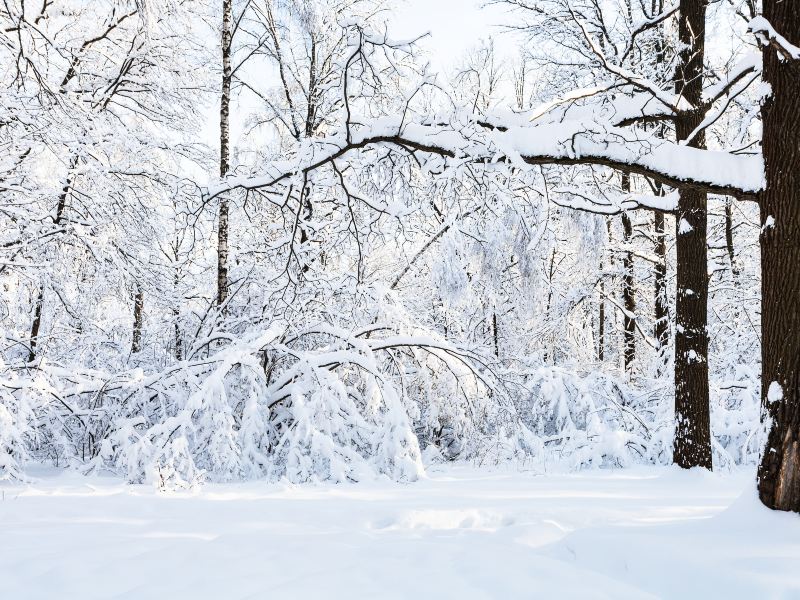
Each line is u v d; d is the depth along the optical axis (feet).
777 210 16.21
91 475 32.12
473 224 30.30
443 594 10.62
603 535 13.92
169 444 28.27
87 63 42.39
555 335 59.57
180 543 14.42
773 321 15.76
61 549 14.10
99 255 39.68
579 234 30.37
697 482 28.30
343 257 49.57
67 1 41.11
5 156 38.42
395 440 32.27
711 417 39.83
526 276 28.63
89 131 37.45
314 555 13.10
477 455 39.32
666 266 58.34
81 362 43.62
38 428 35.19
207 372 35.32
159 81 44.11
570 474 34.09
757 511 14.61
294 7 40.83
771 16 17.24
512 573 11.50
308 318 38.70
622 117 31.14
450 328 54.24
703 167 20.74
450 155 24.85
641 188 54.44
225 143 40.57
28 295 42.04
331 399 33.17
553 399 43.09
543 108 25.38
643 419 40.96
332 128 46.21
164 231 43.39
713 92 29.71
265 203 46.80
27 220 38.52
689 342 30.68
